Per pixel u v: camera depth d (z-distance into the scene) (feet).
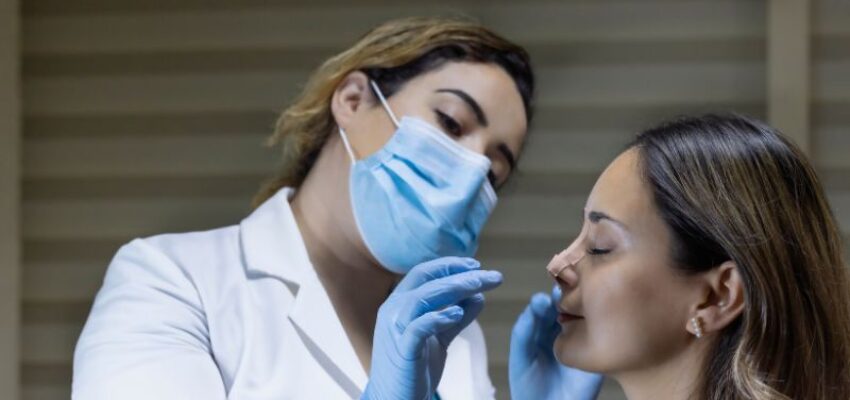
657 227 4.33
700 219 4.24
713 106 8.78
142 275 5.74
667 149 4.43
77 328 9.07
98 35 9.03
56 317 9.07
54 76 9.04
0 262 8.89
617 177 4.51
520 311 8.93
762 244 4.24
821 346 4.36
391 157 5.84
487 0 8.86
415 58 5.93
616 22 8.82
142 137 9.04
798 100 8.57
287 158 6.51
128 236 9.07
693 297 4.29
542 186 8.91
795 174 4.45
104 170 9.05
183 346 5.41
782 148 4.47
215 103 8.99
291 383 5.51
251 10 8.96
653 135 4.57
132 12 9.01
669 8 8.79
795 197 4.41
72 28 9.03
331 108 6.11
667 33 8.79
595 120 8.86
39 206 9.07
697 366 4.35
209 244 6.10
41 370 9.04
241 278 5.85
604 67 8.84
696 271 4.26
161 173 9.04
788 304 4.27
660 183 4.33
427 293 4.83
